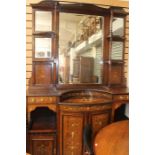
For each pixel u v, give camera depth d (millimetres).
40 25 2393
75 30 2580
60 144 2248
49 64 2447
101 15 2621
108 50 2660
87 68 2660
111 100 2389
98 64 2699
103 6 2711
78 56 2623
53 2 2348
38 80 2428
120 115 2758
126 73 2762
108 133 1525
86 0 2621
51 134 2232
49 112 2648
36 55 2414
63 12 2492
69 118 2207
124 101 2443
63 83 2572
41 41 2416
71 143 2238
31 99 2160
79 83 2633
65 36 2547
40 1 2389
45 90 2389
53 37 2414
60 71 2553
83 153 2250
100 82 2707
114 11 2555
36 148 2227
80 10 2537
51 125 2375
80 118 2205
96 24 2631
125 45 2701
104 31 2646
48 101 2199
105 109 2318
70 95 2514
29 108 2170
